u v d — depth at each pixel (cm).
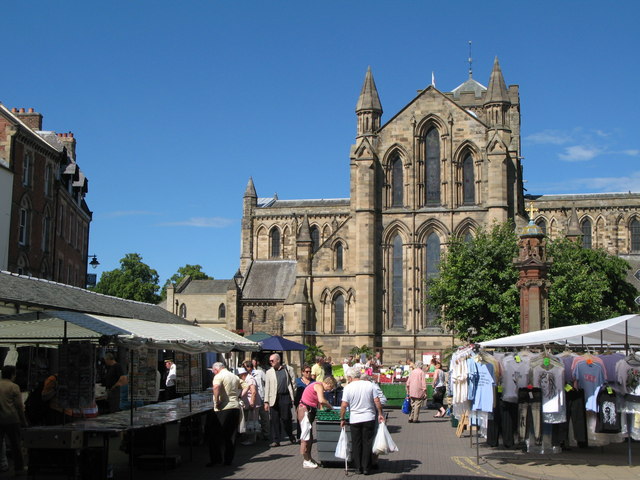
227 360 5816
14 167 6200
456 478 2473
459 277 7194
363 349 8325
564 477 2427
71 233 8256
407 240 8681
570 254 7694
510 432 3083
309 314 8806
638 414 2705
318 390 2758
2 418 2519
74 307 4281
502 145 8512
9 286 3931
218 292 15125
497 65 8838
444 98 8806
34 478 2222
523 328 4984
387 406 5519
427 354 8369
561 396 2755
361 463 2573
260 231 13712
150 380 3225
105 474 2273
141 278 16975
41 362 3759
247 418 3497
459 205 8675
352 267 8781
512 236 7338
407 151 8794
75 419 2680
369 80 8938
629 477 2436
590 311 7238
